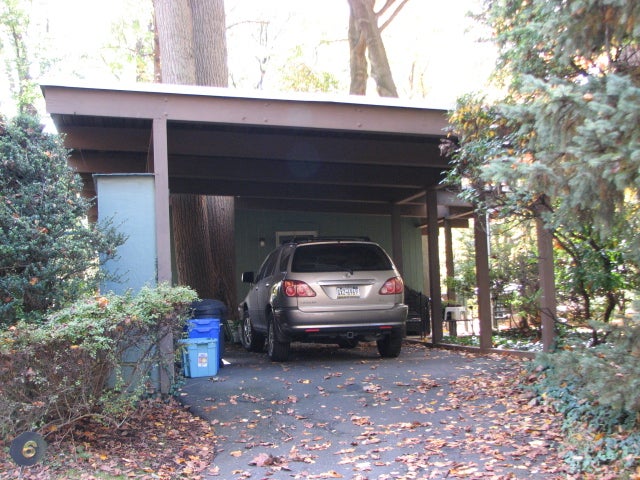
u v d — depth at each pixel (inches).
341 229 655.1
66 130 337.7
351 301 341.4
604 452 187.9
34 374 184.7
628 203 176.6
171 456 209.0
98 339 188.2
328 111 308.2
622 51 210.8
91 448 206.1
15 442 179.0
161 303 215.9
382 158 390.3
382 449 209.6
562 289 329.1
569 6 180.9
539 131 179.0
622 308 289.9
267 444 219.5
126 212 280.8
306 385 289.6
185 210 504.7
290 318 337.1
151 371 252.8
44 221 233.6
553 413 229.8
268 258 432.5
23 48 771.4
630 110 150.0
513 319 565.6
